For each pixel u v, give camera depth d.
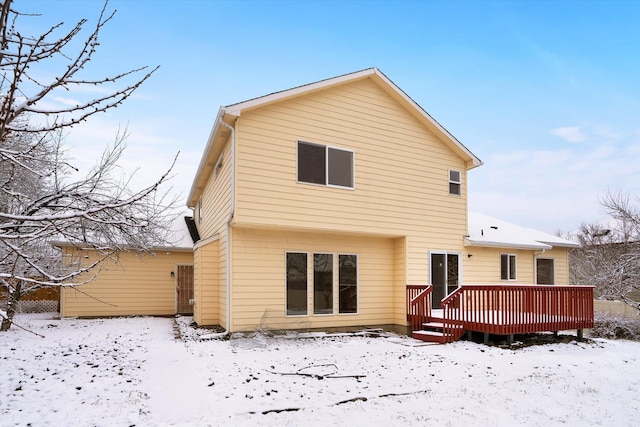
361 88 12.60
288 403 5.78
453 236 14.07
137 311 15.90
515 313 10.70
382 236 13.02
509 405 6.16
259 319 11.16
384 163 12.78
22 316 15.67
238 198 10.48
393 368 8.01
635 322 14.48
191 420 5.07
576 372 8.43
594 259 22.36
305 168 11.48
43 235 3.77
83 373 6.93
